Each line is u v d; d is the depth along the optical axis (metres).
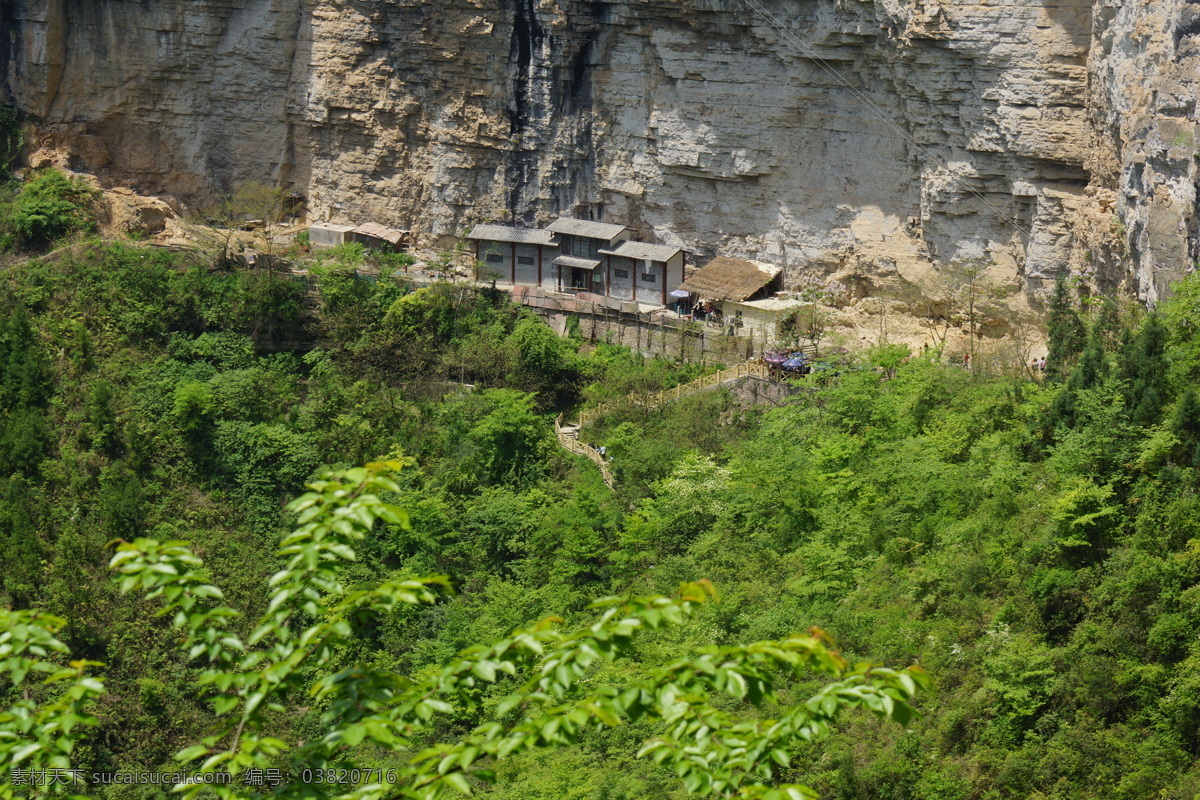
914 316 94.56
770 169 101.00
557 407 98.69
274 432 92.56
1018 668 48.03
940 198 91.44
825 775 47.91
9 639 20.27
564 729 19.48
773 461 71.00
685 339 97.06
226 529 87.69
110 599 79.38
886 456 67.12
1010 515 56.28
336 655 71.62
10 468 89.06
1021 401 67.69
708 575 64.38
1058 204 85.19
